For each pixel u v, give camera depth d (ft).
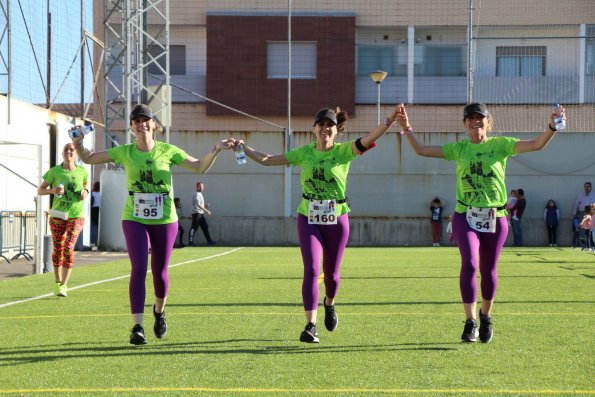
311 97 150.71
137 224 28.30
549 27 149.07
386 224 113.19
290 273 59.82
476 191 27.94
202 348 27.17
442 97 150.92
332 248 28.63
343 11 150.71
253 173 114.83
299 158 28.58
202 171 29.04
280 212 114.83
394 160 113.60
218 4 151.43
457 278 54.90
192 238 110.42
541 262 73.36
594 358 25.25
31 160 83.92
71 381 21.95
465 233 27.96
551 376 22.49
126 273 60.90
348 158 28.37
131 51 91.40
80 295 44.65
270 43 150.82
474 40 139.54
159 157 28.58
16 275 60.64
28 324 33.12
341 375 22.67
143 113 28.58
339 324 32.76
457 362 24.61
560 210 112.57
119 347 27.45
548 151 112.68
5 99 74.69
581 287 48.83
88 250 95.25
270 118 150.71
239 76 150.30
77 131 28.66
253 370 23.40
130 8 92.22
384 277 55.88
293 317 34.99
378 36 152.15
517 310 37.37
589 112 143.33
